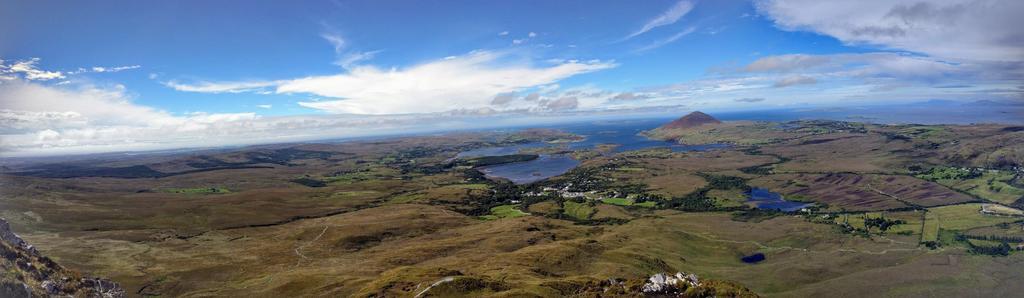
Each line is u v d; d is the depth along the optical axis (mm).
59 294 73938
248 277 151875
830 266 162500
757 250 186500
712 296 101750
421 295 104875
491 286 112375
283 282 135875
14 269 70688
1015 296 131625
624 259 160500
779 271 159875
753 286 148500
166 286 141750
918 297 133375
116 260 167000
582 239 195500
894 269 154000
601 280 119438
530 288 109875
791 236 199000
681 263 168250
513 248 187125
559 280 123812
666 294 103875
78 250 176375
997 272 147750
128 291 135875
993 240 177500
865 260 166125
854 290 140625
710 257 181000
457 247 188375
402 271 133875
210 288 141000
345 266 160125
